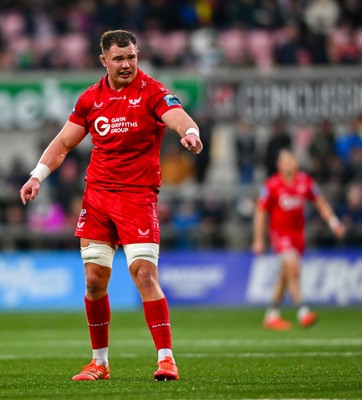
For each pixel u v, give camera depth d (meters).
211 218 72.75
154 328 24.66
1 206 73.56
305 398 20.20
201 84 72.88
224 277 73.00
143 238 24.56
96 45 81.56
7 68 81.44
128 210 24.64
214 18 87.44
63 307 72.06
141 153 24.89
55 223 73.56
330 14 89.19
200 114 74.88
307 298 71.56
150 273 24.58
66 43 84.56
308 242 73.31
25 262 72.56
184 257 73.12
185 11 86.56
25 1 87.81
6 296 72.12
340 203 73.50
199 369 29.12
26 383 24.77
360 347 38.62
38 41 84.88
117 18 85.94
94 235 25.09
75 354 37.09
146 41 84.00
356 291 71.75
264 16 87.19
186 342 43.25
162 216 73.06
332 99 74.38
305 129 82.75
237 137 76.25
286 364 30.59
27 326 56.56
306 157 79.44
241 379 25.09
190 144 23.31
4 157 83.75
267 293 72.56
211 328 53.69
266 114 74.56
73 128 25.69
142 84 24.91
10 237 73.19
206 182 76.88
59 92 73.25
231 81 74.56
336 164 74.56
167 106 24.44
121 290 72.56
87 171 25.44
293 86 74.44
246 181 76.44
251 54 85.06
